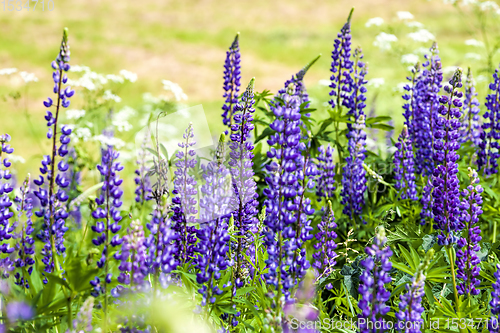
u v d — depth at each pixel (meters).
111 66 25.08
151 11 38.84
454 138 3.08
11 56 25.14
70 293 2.25
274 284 2.31
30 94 18.03
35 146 11.59
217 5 41.38
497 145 4.38
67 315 2.26
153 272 2.34
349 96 4.54
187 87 21.64
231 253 2.99
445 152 3.10
